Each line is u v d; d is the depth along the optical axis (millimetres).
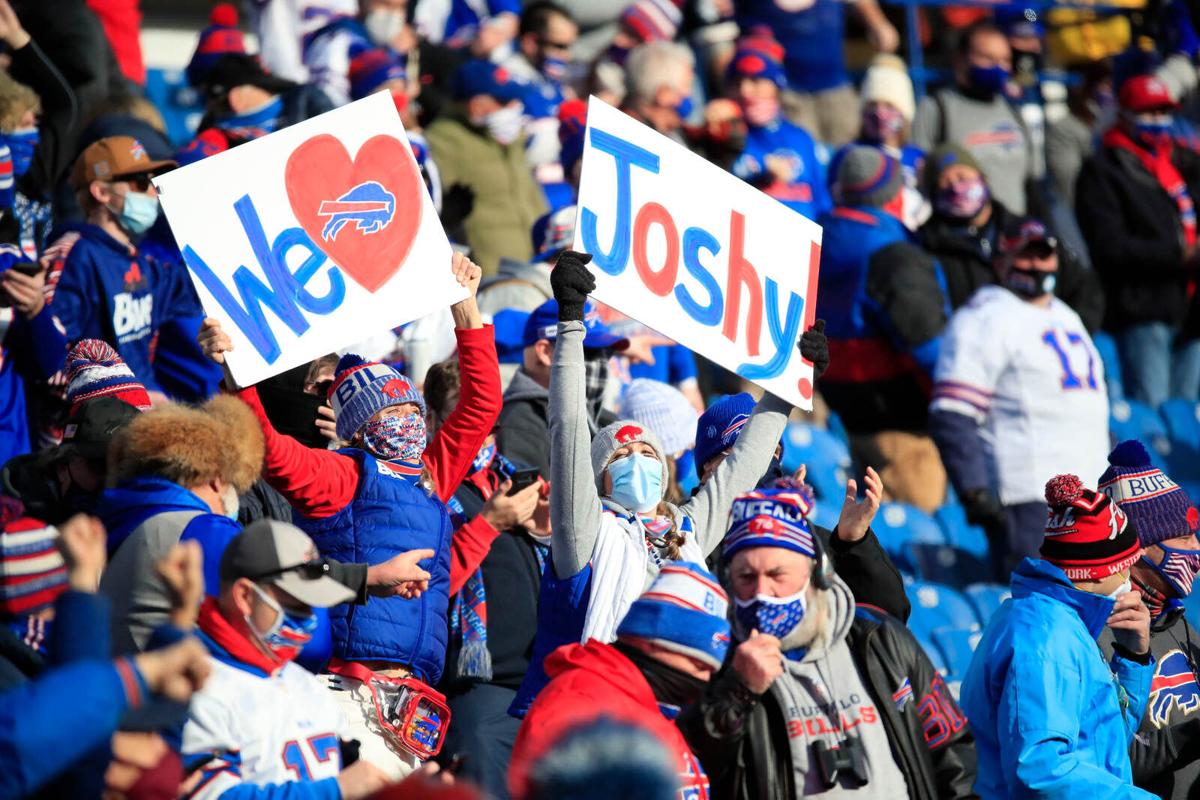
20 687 10297
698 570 12375
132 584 13445
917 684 13734
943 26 43688
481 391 17500
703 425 18219
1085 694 15852
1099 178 37094
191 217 15555
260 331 15578
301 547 11953
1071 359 28547
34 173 25703
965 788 13773
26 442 20328
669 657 12047
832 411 30641
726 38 38031
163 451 13914
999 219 31844
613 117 16219
